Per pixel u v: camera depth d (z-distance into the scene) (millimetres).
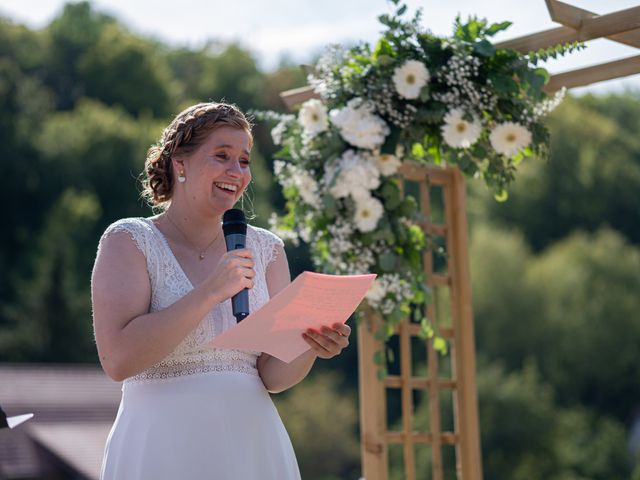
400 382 7152
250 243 4289
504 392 33312
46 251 41875
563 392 35531
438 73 6527
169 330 3689
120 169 46156
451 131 6500
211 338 3943
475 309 37156
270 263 4363
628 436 34812
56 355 40625
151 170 4191
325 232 6957
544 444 32781
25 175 44625
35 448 24406
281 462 3996
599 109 44094
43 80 52656
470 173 6668
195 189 4027
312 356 4098
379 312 6867
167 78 55094
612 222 39938
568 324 36125
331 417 37906
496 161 6664
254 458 3930
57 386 27297
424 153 6910
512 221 40688
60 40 53844
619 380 35625
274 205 41938
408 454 7078
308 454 37469
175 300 3949
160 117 52906
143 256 3953
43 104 48688
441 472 7215
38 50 53469
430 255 7332
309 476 37406
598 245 37812
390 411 34312
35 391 26750
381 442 6953
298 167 6938
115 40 54125
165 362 3930
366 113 6688
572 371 35812
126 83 53156
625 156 40812
